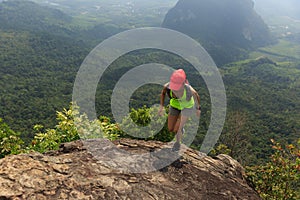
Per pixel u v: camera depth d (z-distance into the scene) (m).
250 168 4.91
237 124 16.17
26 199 2.23
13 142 4.75
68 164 2.83
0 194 2.21
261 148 27.86
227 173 3.69
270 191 4.84
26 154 2.81
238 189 3.29
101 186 2.57
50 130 4.92
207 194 2.93
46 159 2.80
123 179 2.75
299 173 4.92
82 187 2.50
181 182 2.98
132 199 2.50
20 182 2.38
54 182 2.48
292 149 5.19
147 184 2.78
